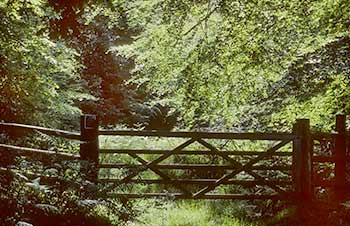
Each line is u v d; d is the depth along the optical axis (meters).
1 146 9.00
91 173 8.77
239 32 10.15
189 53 10.98
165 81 11.55
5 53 11.70
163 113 23.05
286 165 9.62
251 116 12.10
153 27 11.25
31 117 13.17
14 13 10.21
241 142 12.15
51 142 9.52
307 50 10.09
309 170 9.12
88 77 20.98
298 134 9.16
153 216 8.75
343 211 8.45
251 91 11.05
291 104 10.84
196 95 11.21
